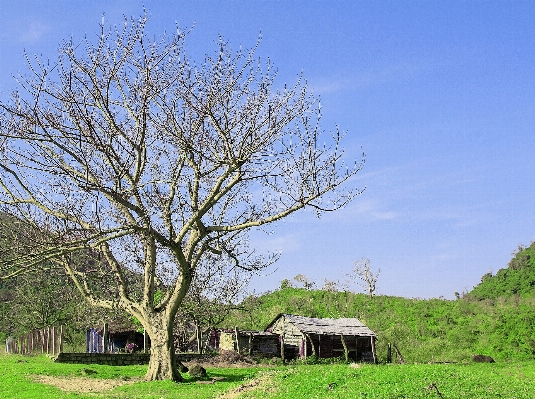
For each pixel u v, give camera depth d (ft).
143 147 81.41
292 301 233.14
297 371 66.39
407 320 204.33
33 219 79.61
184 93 77.46
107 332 121.19
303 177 75.61
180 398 62.28
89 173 72.54
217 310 129.90
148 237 84.79
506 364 129.08
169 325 82.64
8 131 70.08
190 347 151.23
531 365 124.88
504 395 54.13
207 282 118.93
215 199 78.89
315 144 76.02
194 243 82.12
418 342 172.04
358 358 153.89
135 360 109.60
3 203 78.18
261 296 250.98
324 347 151.02
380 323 201.98
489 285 309.83
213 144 79.05
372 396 49.70
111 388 73.10
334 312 220.02
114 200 73.20
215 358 127.34
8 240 74.74
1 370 86.63
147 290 84.94
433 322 199.00
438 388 53.57
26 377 79.25
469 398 50.96
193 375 86.02
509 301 238.27
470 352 158.20
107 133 75.92
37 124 68.18
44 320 142.41
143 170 82.69
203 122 77.30
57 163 73.31
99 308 117.91
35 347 131.03
